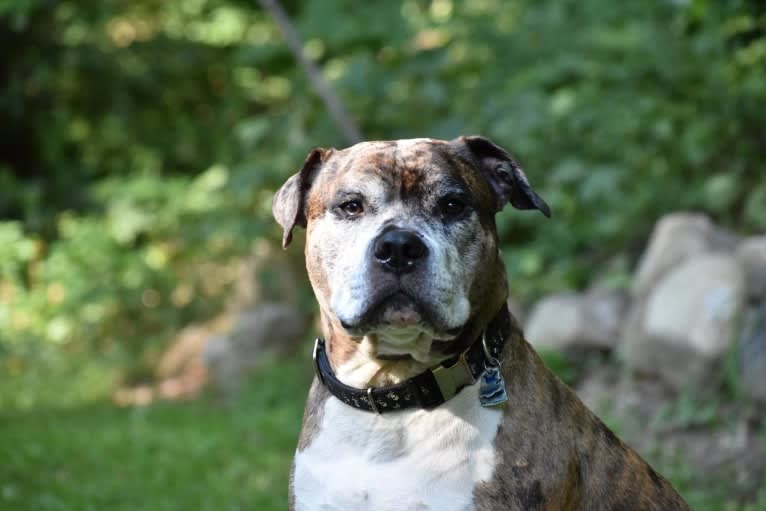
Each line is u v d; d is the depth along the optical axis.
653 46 8.23
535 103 8.49
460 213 3.44
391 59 9.69
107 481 6.34
